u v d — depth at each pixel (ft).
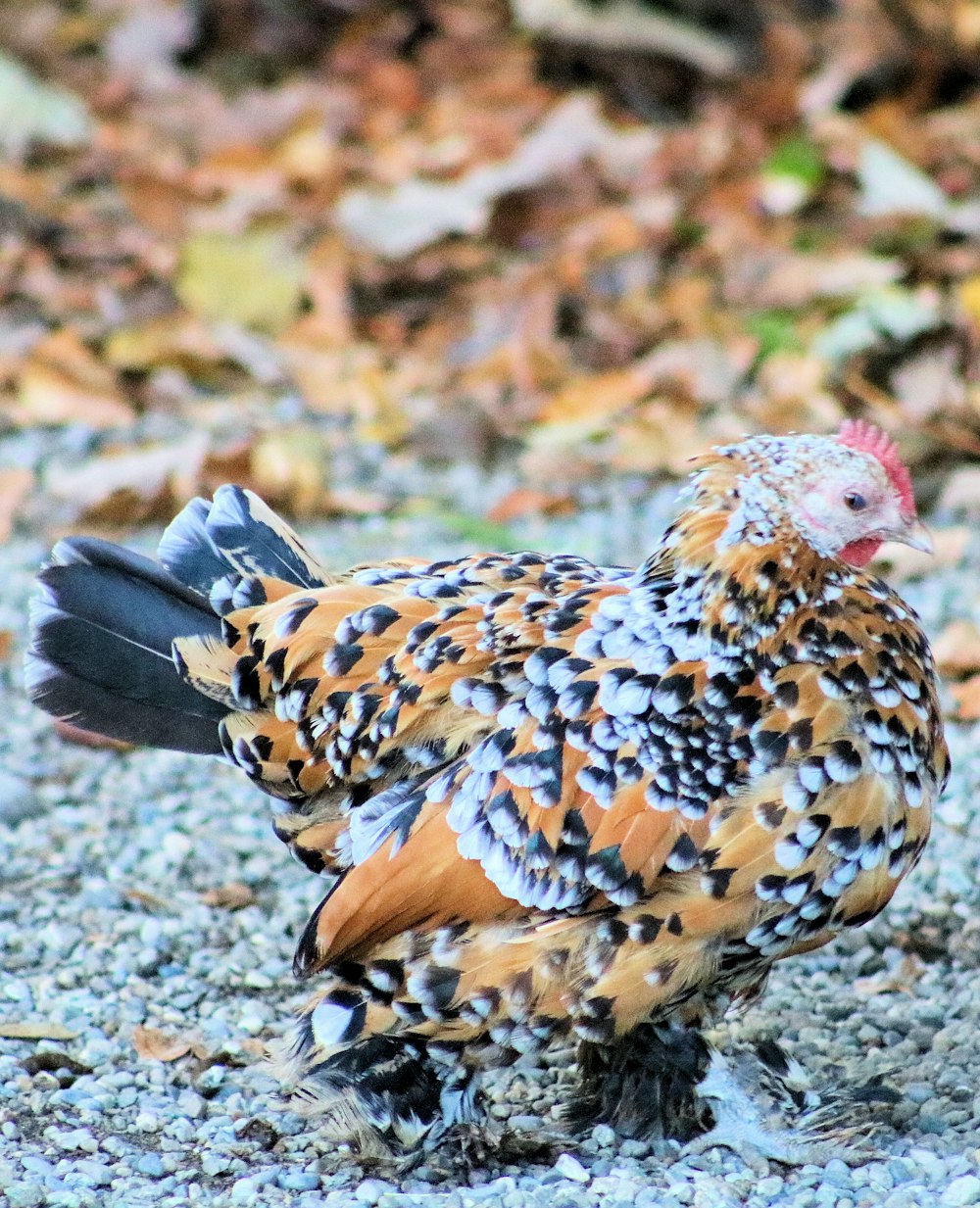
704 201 55.42
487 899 20.30
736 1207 19.84
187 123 63.41
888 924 27.32
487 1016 20.49
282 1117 22.65
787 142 56.18
